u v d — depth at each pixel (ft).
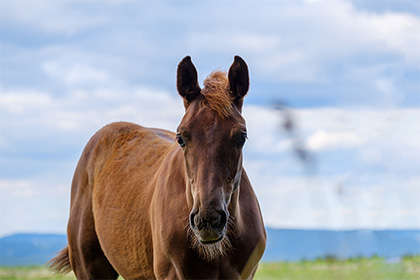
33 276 63.00
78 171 27.27
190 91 16.90
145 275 20.84
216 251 16.51
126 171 23.56
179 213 17.30
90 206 25.41
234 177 15.39
